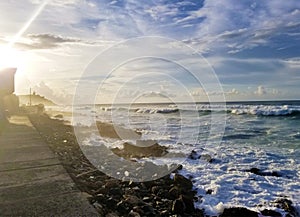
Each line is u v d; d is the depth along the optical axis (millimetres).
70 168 5641
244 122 24891
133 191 5047
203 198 5547
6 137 7613
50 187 3170
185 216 4324
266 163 9250
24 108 30875
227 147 12719
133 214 3645
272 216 4738
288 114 29141
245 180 7023
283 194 5992
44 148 5734
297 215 4914
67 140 11406
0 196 2887
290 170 8242
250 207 5145
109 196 4184
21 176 3596
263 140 14938
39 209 2578
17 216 2436
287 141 14430
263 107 34938
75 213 2510
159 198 4902
